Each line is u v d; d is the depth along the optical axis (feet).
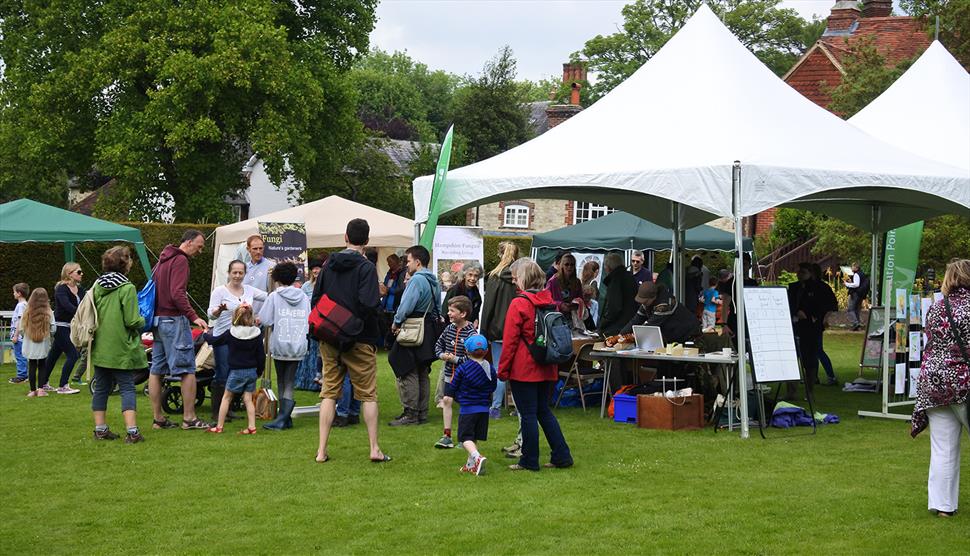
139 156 88.79
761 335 32.37
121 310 29.40
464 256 53.83
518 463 26.20
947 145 45.01
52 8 91.45
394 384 45.37
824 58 107.86
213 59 86.53
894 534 19.71
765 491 23.54
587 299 50.08
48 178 99.09
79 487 23.80
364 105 239.50
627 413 34.42
